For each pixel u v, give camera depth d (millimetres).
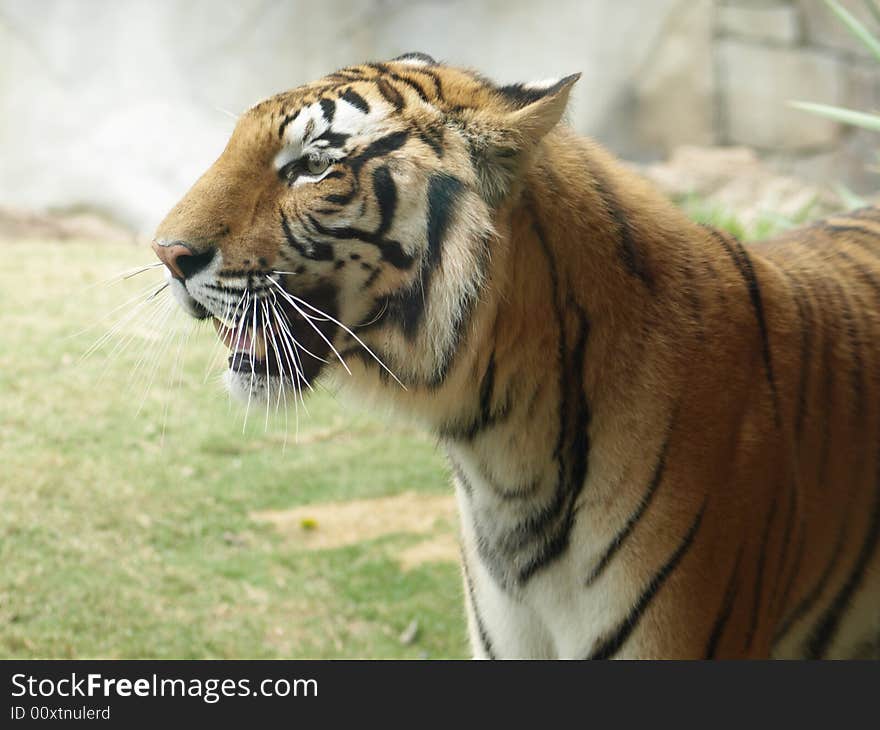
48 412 16125
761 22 35375
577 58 35938
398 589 12758
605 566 7027
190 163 33875
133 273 7828
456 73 7152
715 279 7328
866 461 7809
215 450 15836
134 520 13656
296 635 11625
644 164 35094
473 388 6895
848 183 34625
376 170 6723
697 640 7039
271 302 6844
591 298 6918
